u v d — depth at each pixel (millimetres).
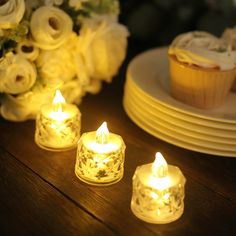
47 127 465
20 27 461
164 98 500
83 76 513
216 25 698
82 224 396
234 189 447
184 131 475
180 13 725
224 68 485
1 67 466
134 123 529
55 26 487
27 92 492
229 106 523
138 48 730
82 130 510
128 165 463
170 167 418
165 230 396
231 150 471
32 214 402
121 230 393
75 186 433
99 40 519
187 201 427
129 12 758
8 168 447
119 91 592
